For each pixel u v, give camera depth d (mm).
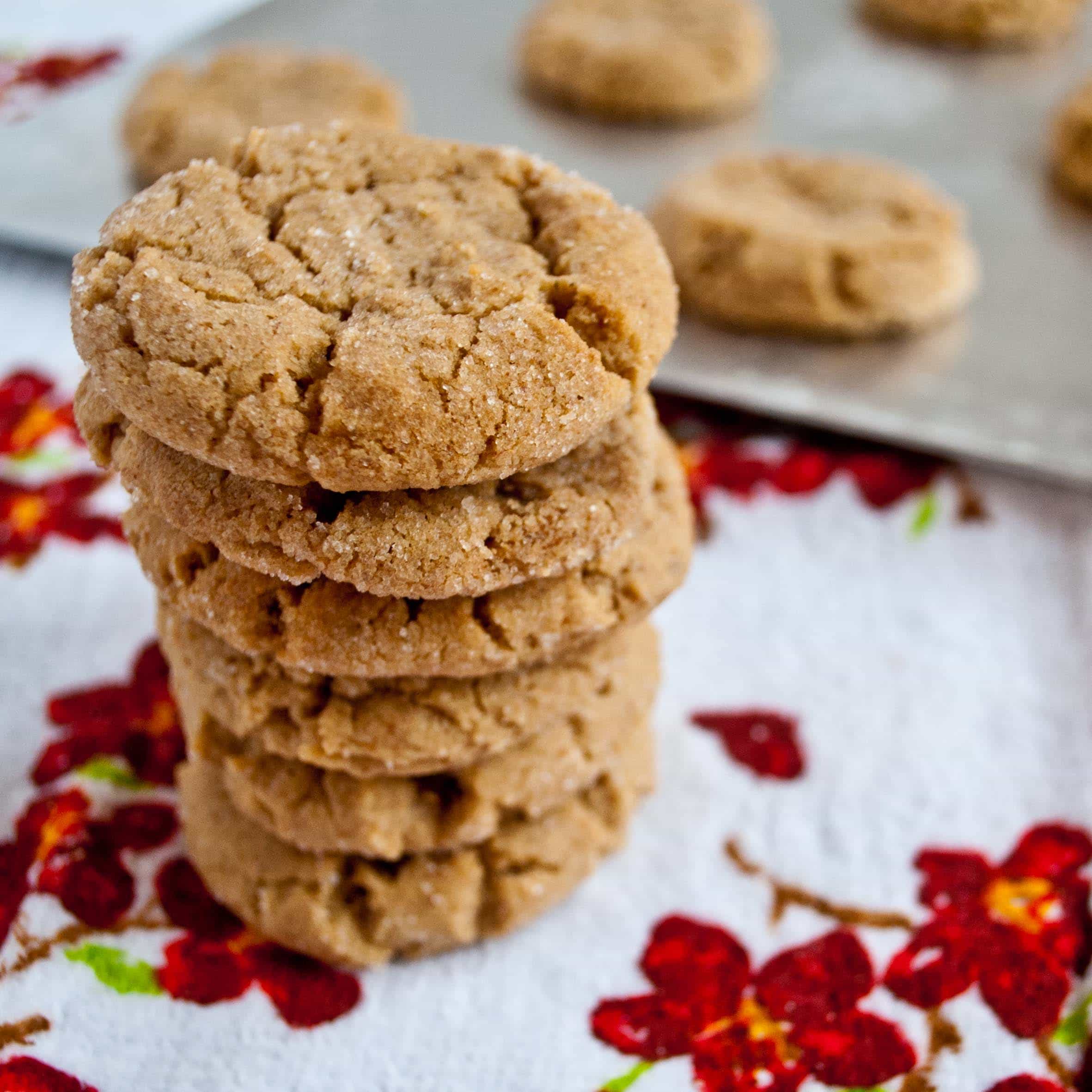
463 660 323
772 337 452
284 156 330
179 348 307
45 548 412
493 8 615
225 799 355
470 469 307
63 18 631
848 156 497
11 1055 335
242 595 324
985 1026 342
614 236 322
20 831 363
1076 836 366
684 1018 344
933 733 384
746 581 413
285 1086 335
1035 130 533
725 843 368
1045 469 415
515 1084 336
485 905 350
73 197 477
